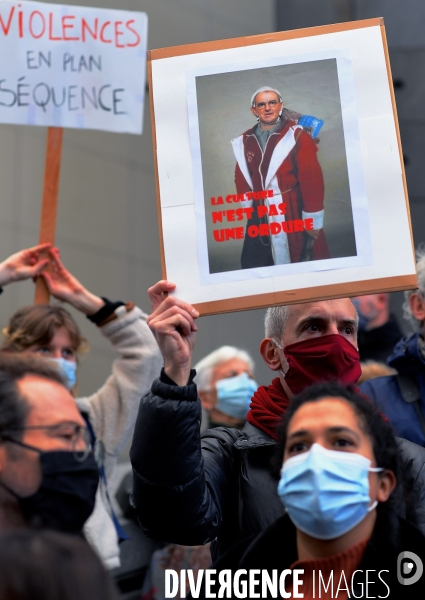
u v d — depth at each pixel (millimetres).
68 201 9281
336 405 2885
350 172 3355
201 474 3188
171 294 3348
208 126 3441
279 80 3447
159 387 3184
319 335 3604
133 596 5609
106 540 4715
